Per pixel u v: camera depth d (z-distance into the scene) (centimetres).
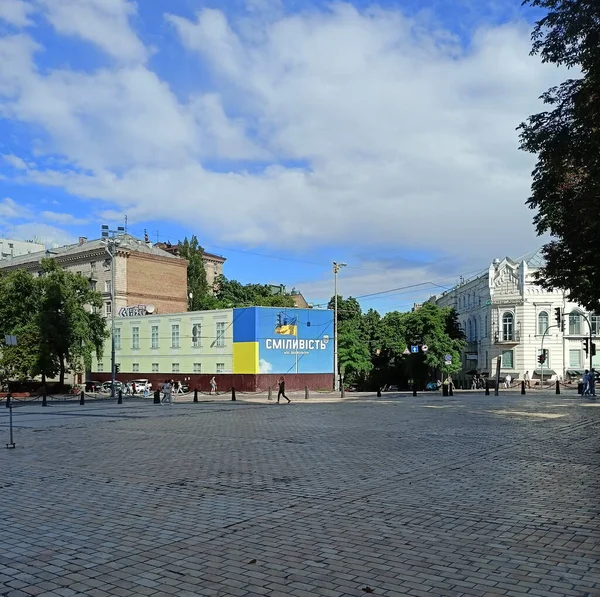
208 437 1706
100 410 3055
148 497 904
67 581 552
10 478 1081
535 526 721
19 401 4175
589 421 2042
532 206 1975
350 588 525
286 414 2586
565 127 1667
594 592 511
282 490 945
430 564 587
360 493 916
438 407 2864
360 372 6869
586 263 2016
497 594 509
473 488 947
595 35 1497
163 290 7312
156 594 518
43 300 5034
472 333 7012
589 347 4403
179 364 5897
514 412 2478
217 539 680
